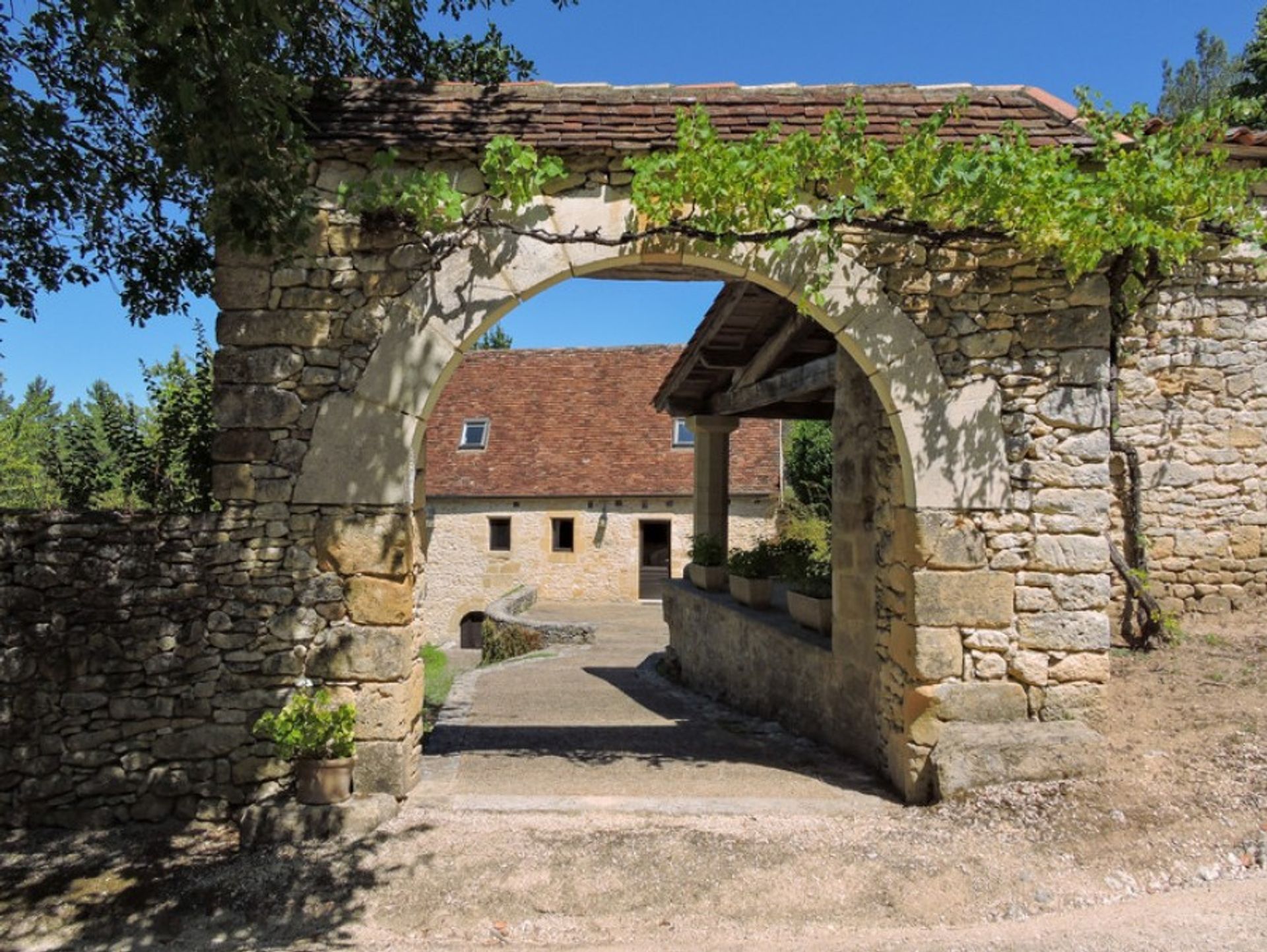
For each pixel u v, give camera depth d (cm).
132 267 592
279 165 387
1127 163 430
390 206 432
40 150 367
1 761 435
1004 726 450
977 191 418
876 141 425
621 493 1764
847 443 566
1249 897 335
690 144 420
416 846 400
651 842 403
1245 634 634
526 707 772
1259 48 1111
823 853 392
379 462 444
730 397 949
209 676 442
